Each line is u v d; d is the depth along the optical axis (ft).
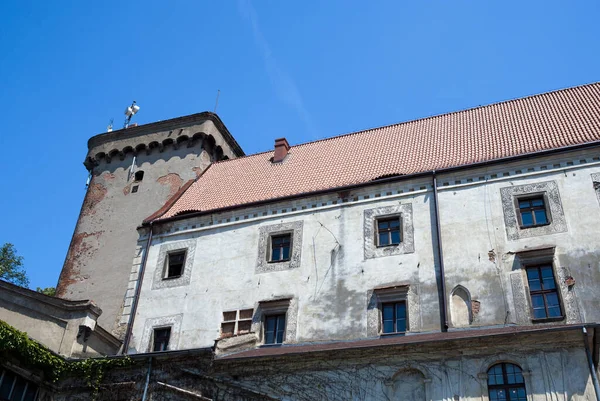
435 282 93.56
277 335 99.40
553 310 85.46
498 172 99.71
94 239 138.82
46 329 100.22
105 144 152.97
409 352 78.69
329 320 96.73
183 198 129.39
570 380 71.97
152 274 114.93
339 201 108.58
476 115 122.21
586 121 104.58
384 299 95.14
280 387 82.02
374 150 121.80
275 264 106.32
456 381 75.66
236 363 85.61
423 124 126.52
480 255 93.15
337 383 79.87
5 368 89.35
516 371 74.79
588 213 90.63
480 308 88.84
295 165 127.44
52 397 92.99
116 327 111.86
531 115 114.21
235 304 104.63
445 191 101.60
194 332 104.63
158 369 90.58
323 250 104.27
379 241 101.91
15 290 104.88
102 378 92.32
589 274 85.76
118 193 144.46
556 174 95.86
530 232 92.43
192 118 147.74
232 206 116.26
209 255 112.78
